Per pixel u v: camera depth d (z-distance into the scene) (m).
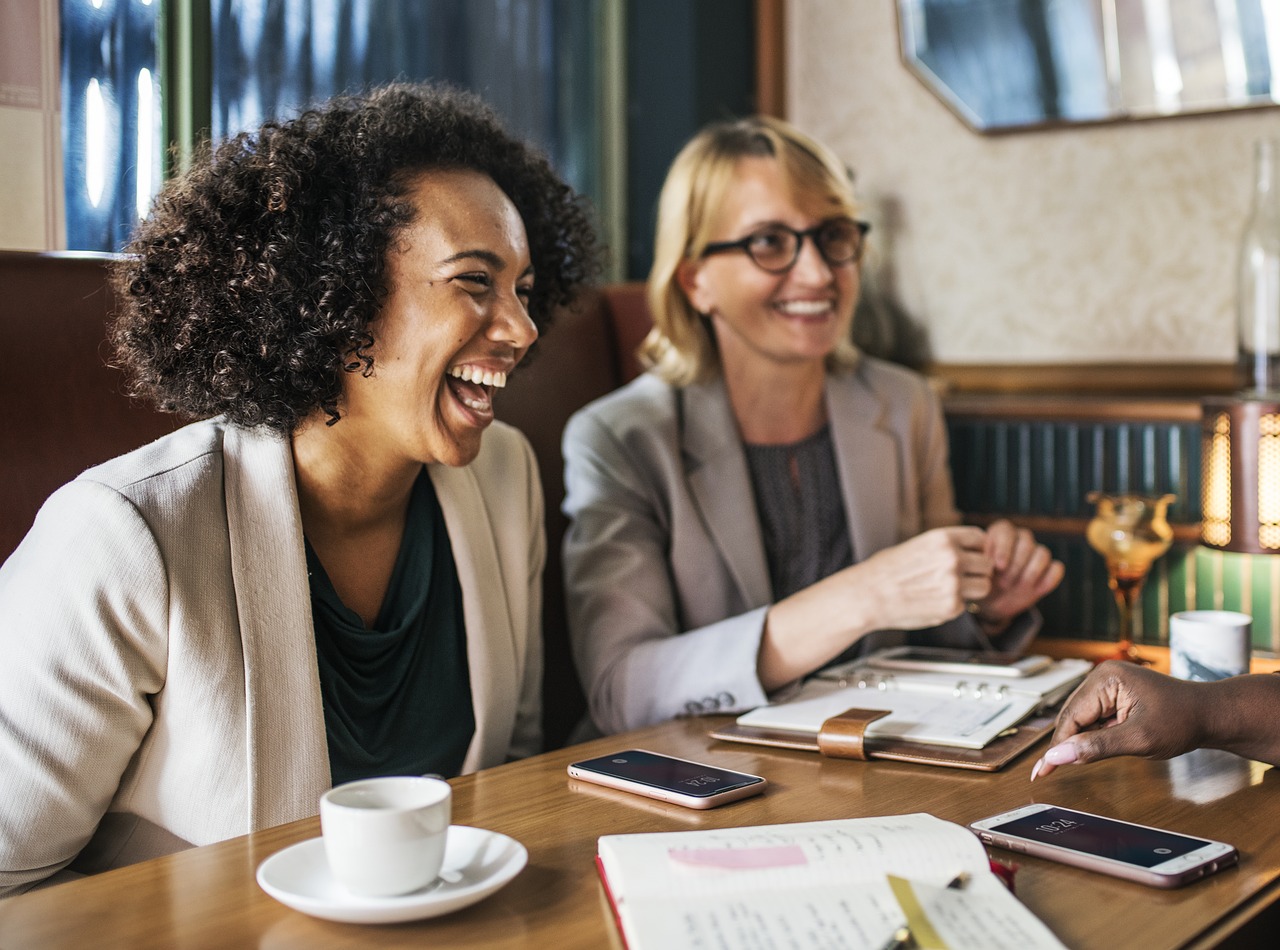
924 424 1.79
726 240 1.59
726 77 2.52
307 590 1.06
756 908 0.69
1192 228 2.17
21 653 0.96
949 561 1.26
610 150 2.44
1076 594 1.96
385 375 1.09
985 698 1.22
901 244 2.46
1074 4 2.21
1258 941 0.74
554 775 1.03
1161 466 1.88
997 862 0.76
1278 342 1.79
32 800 0.95
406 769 1.16
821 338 1.59
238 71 1.72
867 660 1.40
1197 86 2.12
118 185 1.54
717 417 1.61
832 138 2.54
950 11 2.35
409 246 1.06
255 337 1.04
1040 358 2.33
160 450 1.09
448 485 1.24
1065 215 2.29
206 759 1.02
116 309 1.32
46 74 1.44
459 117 1.15
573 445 1.61
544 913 0.73
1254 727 0.99
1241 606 1.64
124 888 0.78
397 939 0.70
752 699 1.26
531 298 1.34
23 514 1.23
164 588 0.99
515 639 1.30
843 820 0.83
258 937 0.70
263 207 1.05
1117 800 0.94
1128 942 0.68
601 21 2.41
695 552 1.54
